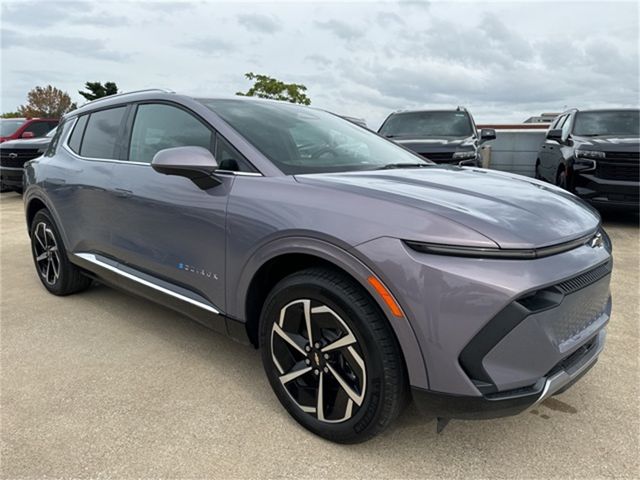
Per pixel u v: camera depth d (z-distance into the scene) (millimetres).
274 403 2447
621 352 3002
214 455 2055
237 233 2301
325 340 2057
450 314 1727
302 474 1947
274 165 2377
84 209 3396
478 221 1811
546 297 1784
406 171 2582
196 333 3303
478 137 8453
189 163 2285
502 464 2016
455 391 1763
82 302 3900
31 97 60281
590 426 2270
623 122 7688
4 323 3469
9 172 9500
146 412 2363
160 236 2766
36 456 2047
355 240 1884
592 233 2121
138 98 3211
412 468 1986
